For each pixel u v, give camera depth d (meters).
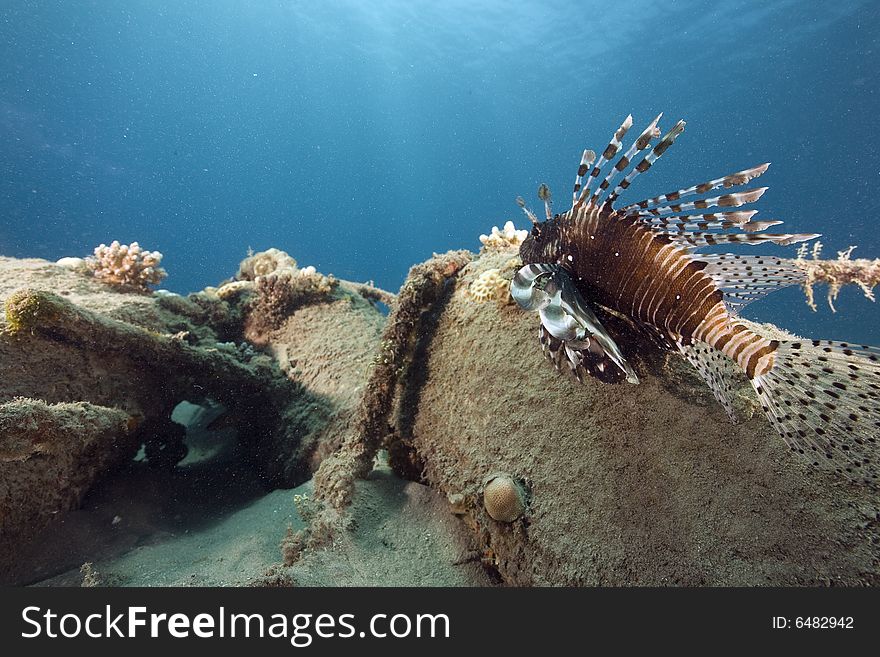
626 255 0.35
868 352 0.30
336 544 0.46
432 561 0.46
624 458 0.39
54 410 0.47
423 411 0.52
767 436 0.36
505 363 0.47
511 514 0.41
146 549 0.52
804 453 0.31
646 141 0.33
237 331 0.86
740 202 0.31
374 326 0.81
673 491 0.37
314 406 0.70
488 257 0.56
